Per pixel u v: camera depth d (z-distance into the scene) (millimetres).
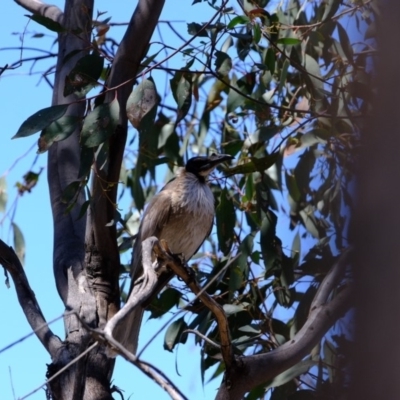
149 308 11562
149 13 10078
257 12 10828
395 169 5730
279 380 10086
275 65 11891
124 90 10141
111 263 10133
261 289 11609
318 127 11773
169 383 5906
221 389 8672
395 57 6062
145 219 11797
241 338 11062
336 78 11539
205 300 8211
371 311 5539
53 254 10539
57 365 9383
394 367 5383
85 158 9734
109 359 9625
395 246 5586
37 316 9867
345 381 6160
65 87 9992
